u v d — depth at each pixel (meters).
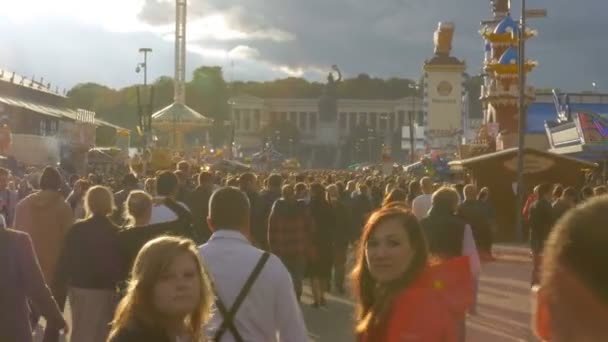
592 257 1.66
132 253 7.91
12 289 6.54
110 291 7.98
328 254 15.86
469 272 4.08
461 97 93.75
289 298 5.45
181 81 91.38
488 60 62.66
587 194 16.62
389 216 4.28
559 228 1.73
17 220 10.46
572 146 43.09
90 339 7.93
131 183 14.59
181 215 8.68
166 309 4.09
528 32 58.19
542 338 1.76
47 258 10.30
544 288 1.73
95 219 8.07
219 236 5.52
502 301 16.25
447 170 55.94
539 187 16.20
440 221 8.85
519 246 28.64
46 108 88.69
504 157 31.45
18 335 6.50
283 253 13.89
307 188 17.70
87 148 49.41
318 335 12.90
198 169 35.03
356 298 4.43
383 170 65.56
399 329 3.91
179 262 4.11
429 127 93.69
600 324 1.65
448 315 3.93
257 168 86.81
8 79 80.50
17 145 46.69
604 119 41.06
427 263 4.21
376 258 4.20
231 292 5.33
